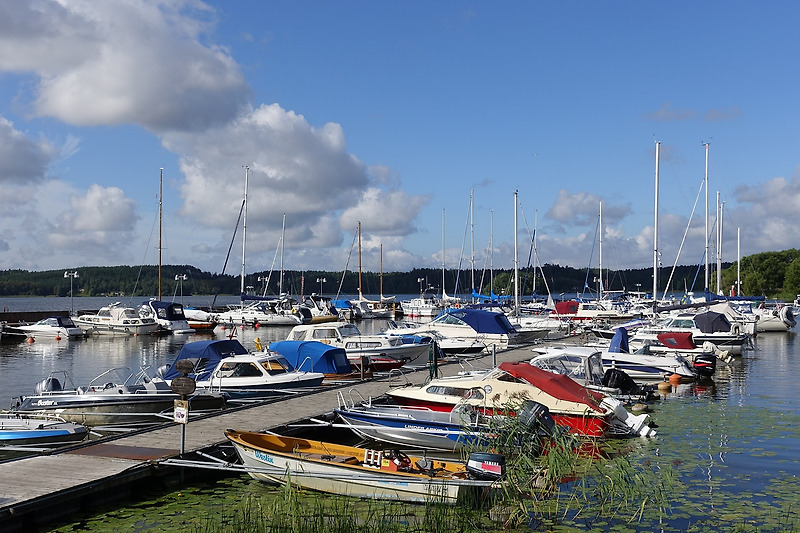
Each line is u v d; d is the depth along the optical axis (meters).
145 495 12.73
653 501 12.03
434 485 11.75
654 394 24.17
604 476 12.63
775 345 45.28
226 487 13.25
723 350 35.72
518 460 12.23
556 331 46.12
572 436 13.48
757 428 18.38
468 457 12.37
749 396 24.31
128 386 19.86
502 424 13.95
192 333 58.53
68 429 16.31
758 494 12.47
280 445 14.23
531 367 18.20
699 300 60.09
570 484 13.09
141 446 14.49
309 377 22.89
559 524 11.09
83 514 11.61
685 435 17.53
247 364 22.34
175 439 15.20
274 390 22.11
